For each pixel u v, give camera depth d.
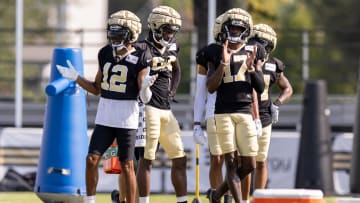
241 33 30.84
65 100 35.03
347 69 101.56
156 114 31.95
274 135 47.78
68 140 34.97
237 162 31.78
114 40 30.73
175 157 32.56
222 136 31.09
